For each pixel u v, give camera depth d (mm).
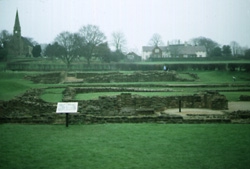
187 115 26484
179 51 160375
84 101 30656
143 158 14984
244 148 16500
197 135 19359
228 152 15859
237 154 15523
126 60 142375
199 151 16062
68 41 107250
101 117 23562
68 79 78000
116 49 150750
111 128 21438
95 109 27719
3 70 89250
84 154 15594
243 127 21656
